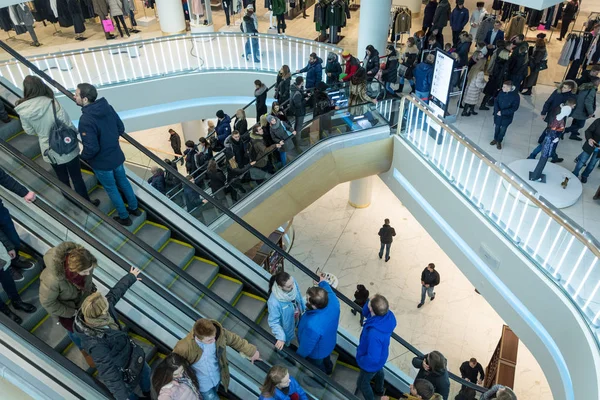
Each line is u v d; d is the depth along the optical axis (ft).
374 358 15.14
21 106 13.71
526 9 48.03
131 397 12.50
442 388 16.65
